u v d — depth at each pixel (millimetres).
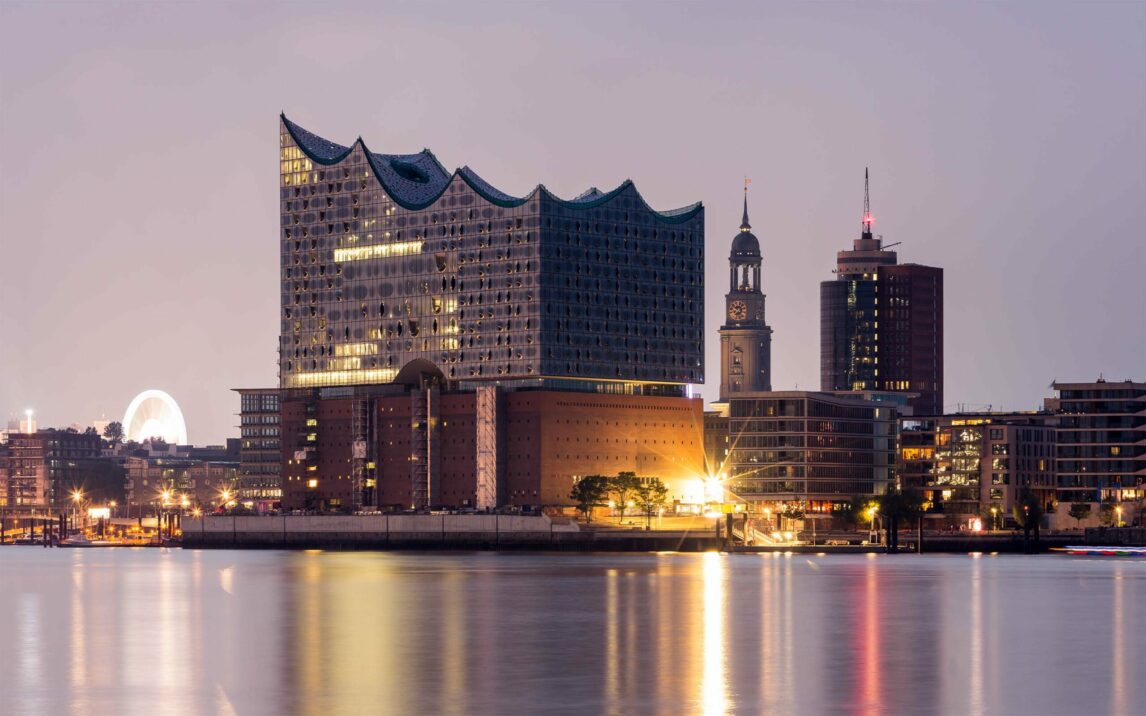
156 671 178875
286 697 159375
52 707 155250
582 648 198250
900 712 151125
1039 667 181875
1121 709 154000
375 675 174250
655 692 161500
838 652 194375
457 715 149250
